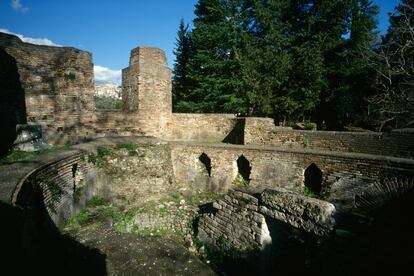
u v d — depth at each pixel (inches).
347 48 741.3
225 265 247.6
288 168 359.9
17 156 270.2
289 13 764.0
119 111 472.7
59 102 420.2
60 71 419.8
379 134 336.2
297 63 647.8
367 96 727.7
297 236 249.0
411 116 560.1
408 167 261.9
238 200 246.2
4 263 105.7
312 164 343.9
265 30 706.8
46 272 173.9
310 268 211.9
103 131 461.4
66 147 335.6
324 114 824.3
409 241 169.2
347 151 362.6
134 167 377.4
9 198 151.5
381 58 624.1
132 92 501.0
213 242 270.4
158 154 408.2
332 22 724.0
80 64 438.9
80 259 203.0
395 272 152.0
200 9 804.6
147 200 373.1
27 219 158.2
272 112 653.9
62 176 255.6
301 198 197.9
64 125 426.0
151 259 213.3
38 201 205.8
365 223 192.2
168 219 335.9
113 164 360.5
